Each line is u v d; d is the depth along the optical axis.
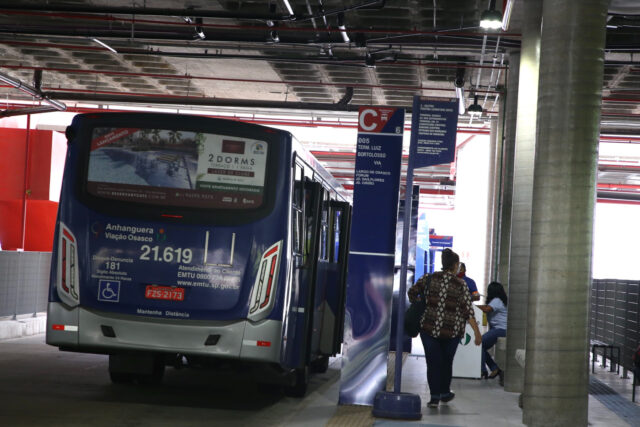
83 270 9.87
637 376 13.17
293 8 19.80
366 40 20.58
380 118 11.34
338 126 36.28
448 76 26.09
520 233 14.07
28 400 10.00
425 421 10.16
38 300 20.98
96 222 9.93
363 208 11.31
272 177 10.03
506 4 14.21
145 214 9.94
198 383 12.95
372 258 11.34
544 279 9.91
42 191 35.16
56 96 29.62
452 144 10.69
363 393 11.30
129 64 27.19
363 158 11.30
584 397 9.94
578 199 9.80
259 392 12.27
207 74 27.92
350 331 11.34
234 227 9.91
